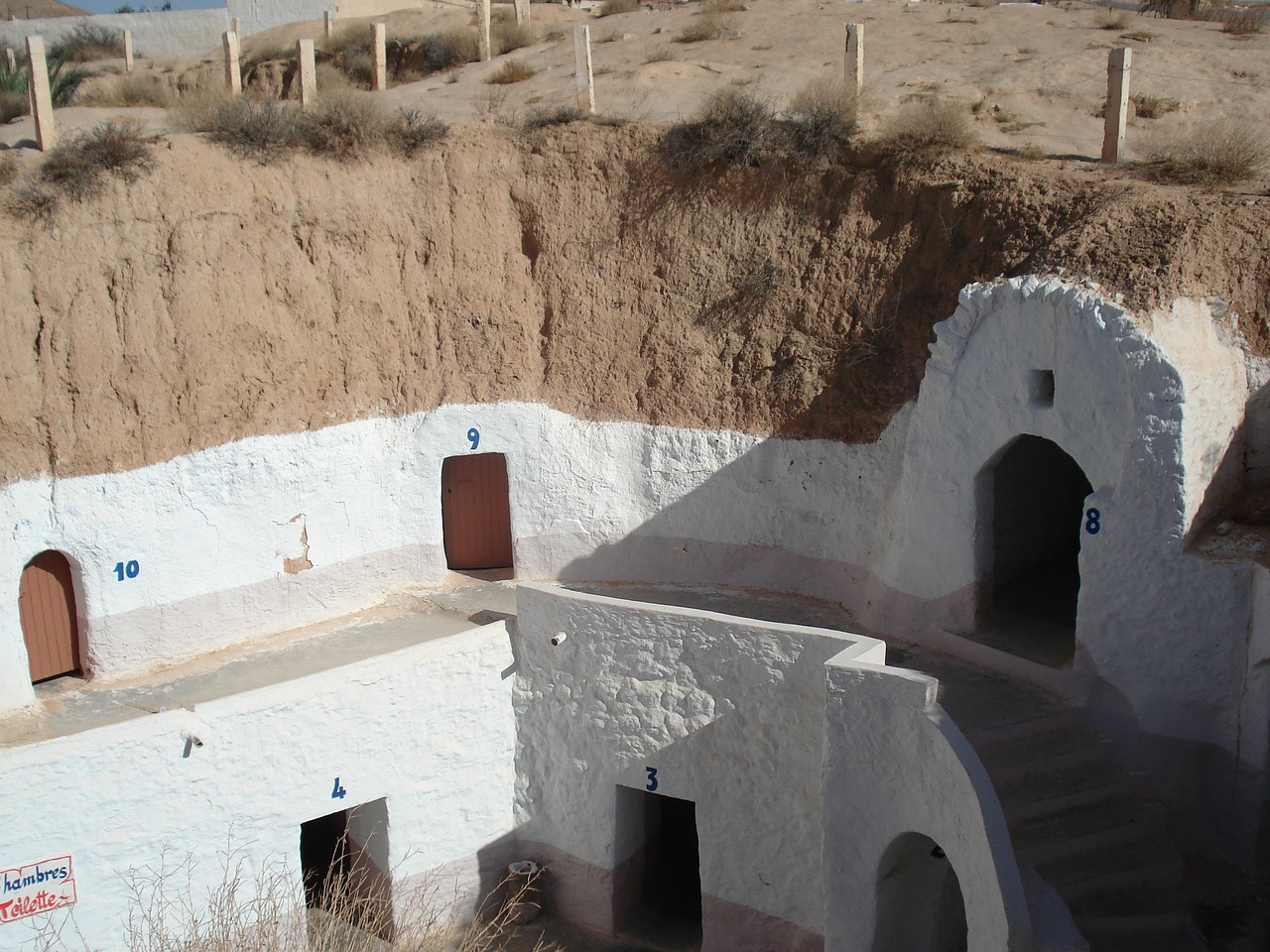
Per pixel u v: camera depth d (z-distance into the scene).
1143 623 11.82
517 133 16.92
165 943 11.63
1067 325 12.18
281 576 15.22
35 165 14.23
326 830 16.14
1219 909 10.81
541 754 14.84
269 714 12.89
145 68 31.08
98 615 13.80
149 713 13.07
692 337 16.06
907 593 14.23
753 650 12.98
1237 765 11.43
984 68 19.94
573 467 16.45
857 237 15.23
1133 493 11.71
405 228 16.36
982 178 14.43
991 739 11.73
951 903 12.09
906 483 14.12
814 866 12.96
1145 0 25.47
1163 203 12.77
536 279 16.72
